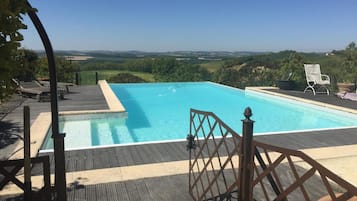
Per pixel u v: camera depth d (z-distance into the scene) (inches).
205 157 183.2
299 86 506.9
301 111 412.5
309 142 223.0
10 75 84.4
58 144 104.6
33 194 110.0
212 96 543.2
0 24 75.5
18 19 78.6
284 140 227.9
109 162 171.8
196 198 128.4
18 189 130.7
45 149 203.6
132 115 390.6
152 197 130.9
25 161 106.8
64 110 316.5
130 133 307.0
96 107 338.3
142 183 144.6
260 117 383.2
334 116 355.9
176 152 191.6
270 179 82.6
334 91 472.1
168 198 130.2
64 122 299.1
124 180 147.3
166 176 153.2
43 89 389.7
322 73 488.4
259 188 139.5
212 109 433.1
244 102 484.1
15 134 217.8
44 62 533.6
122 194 133.2
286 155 74.9
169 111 417.7
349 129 262.7
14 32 77.5
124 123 318.7
